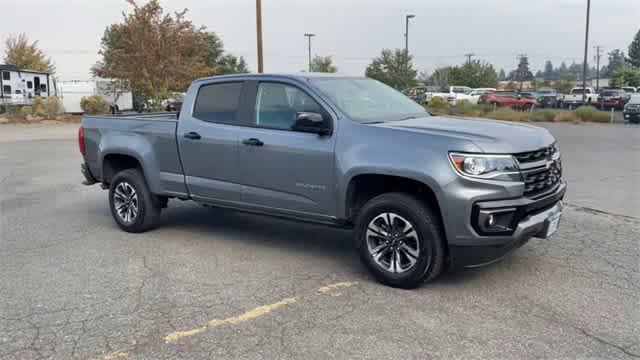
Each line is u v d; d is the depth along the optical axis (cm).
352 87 599
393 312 456
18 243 673
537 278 531
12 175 1228
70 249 646
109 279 541
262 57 2286
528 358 381
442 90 5344
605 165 1259
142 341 411
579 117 2950
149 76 3086
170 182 669
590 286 511
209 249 639
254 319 446
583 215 780
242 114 603
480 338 410
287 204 571
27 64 5284
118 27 3162
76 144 1919
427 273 487
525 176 477
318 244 657
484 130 501
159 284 526
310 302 479
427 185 471
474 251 470
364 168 502
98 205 902
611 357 383
